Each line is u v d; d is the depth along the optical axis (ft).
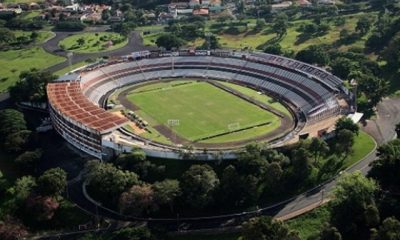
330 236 645.51
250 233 643.45
